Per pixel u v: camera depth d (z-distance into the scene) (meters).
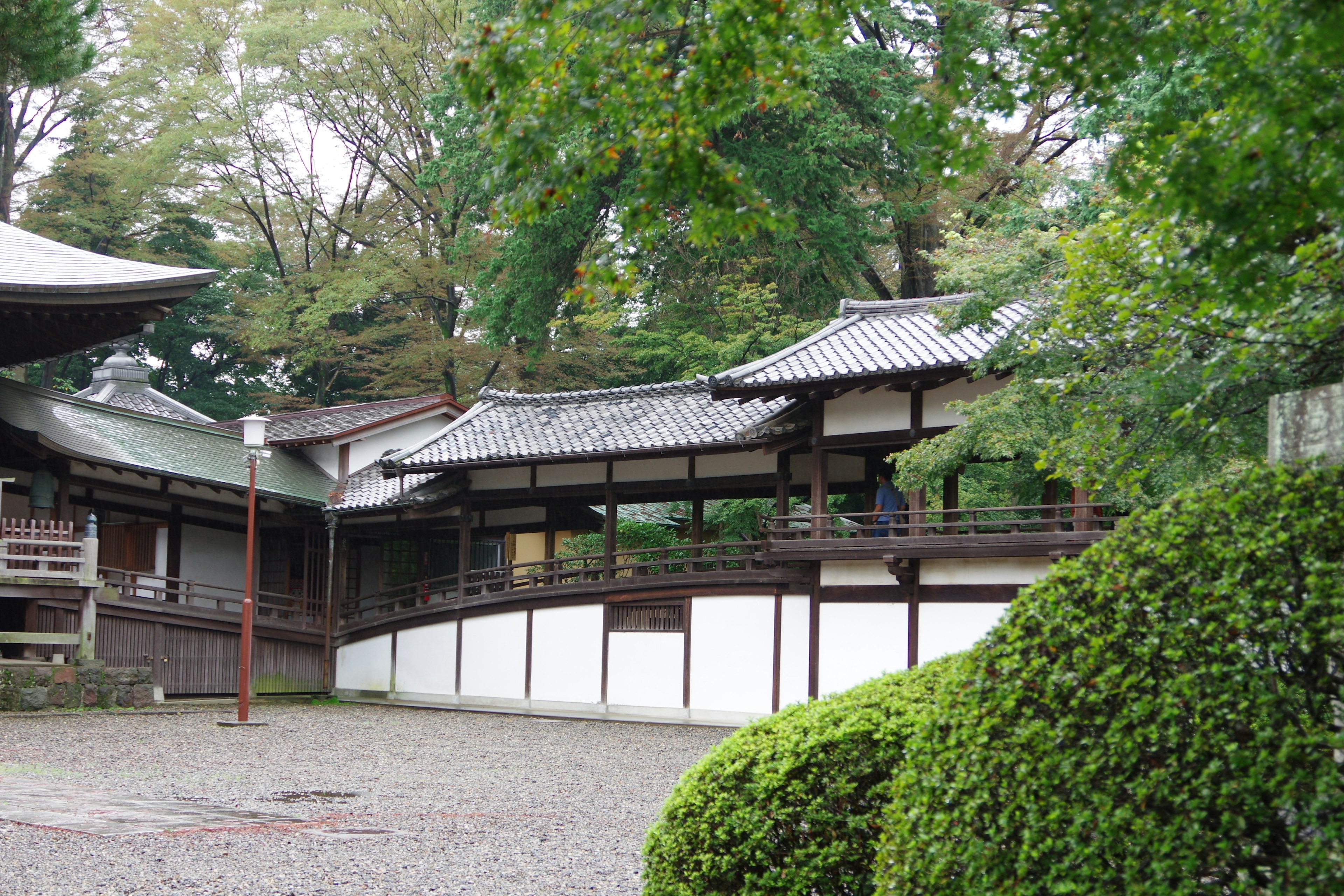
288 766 13.17
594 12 4.27
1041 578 3.97
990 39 4.29
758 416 19.62
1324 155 3.44
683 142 4.39
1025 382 11.30
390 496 24.28
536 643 21.66
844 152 24.97
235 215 37.00
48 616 20.02
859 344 17.97
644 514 26.41
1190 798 3.39
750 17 4.34
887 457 15.78
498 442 22.22
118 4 36.72
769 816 4.83
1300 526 3.44
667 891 5.06
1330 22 3.22
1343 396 4.27
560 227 25.67
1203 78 4.30
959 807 3.85
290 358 37.25
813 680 18.08
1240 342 5.14
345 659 24.59
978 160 4.43
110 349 40.38
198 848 7.43
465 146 27.45
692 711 19.44
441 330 34.28
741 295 24.59
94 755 13.57
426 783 11.98
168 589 22.05
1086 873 3.51
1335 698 3.33
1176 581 3.59
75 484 22.00
